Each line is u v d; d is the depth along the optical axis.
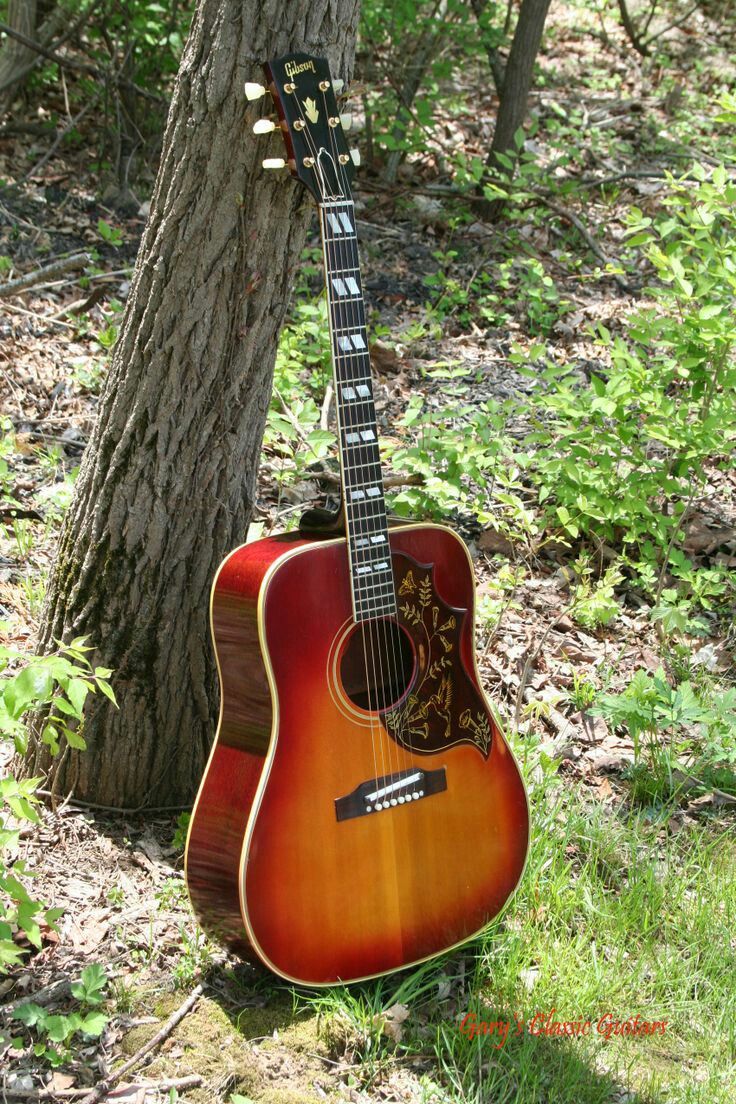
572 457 4.29
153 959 2.72
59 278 5.82
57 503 4.08
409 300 6.38
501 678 3.85
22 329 5.32
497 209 7.35
